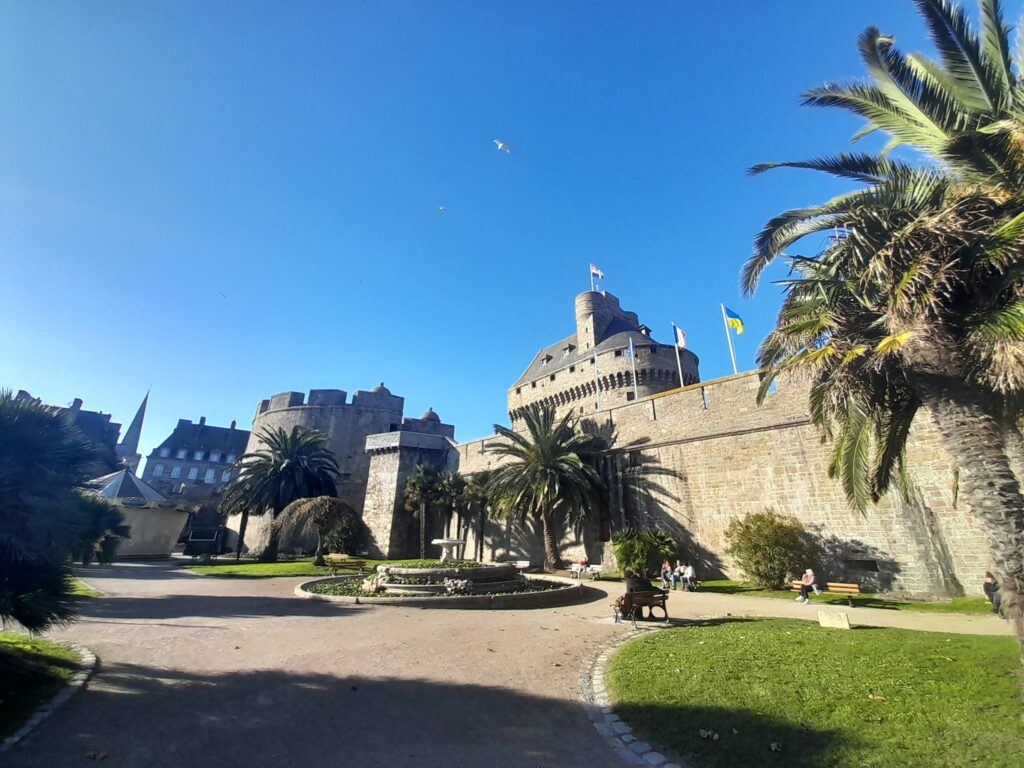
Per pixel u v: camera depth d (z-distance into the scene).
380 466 44.00
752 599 16.20
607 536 27.05
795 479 20.34
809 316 9.36
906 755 4.24
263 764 4.43
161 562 34.06
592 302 48.44
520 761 4.57
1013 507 6.27
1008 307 6.27
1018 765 3.99
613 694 6.27
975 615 12.56
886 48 7.95
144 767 4.31
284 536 45.59
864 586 17.64
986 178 7.06
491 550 34.66
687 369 41.09
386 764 4.50
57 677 6.32
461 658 7.99
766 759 4.33
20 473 5.98
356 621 10.95
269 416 56.06
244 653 8.02
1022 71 7.23
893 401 9.12
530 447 27.19
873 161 8.51
